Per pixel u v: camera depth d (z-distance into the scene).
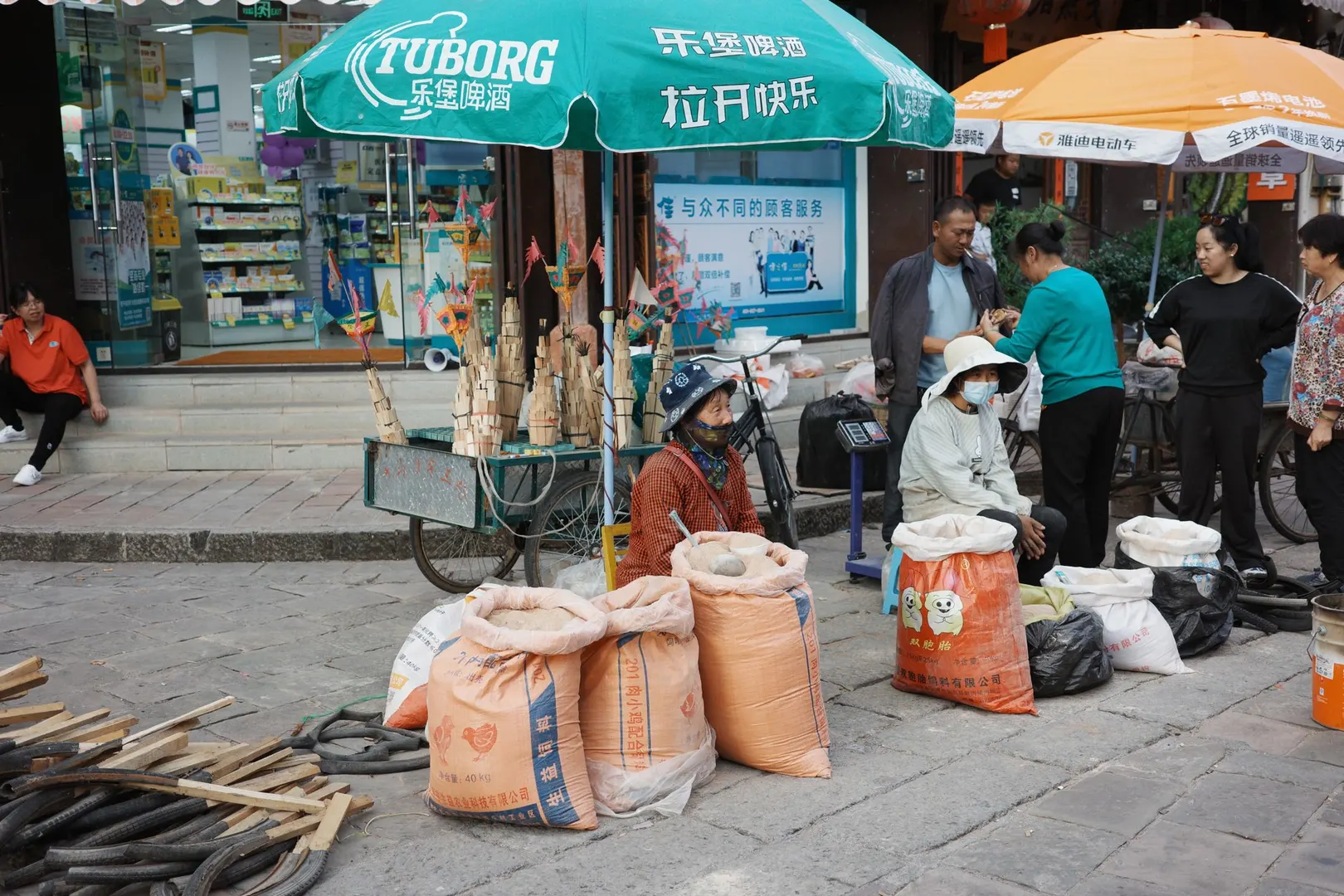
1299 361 5.95
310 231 10.35
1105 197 14.08
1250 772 4.18
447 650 3.86
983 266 6.64
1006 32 11.62
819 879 3.48
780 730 4.13
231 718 4.70
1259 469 7.45
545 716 3.69
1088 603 5.22
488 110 4.24
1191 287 6.36
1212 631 5.40
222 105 10.19
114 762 3.61
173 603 6.26
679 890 3.42
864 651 5.50
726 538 4.43
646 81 4.22
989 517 5.36
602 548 5.42
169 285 10.07
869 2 11.09
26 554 7.11
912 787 4.07
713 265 10.27
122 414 8.96
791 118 4.38
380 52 4.40
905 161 11.27
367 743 4.43
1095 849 3.65
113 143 9.58
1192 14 14.08
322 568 6.89
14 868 3.45
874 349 6.62
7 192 9.40
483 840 3.72
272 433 8.94
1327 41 14.51
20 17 9.35
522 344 6.13
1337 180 15.39
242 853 3.42
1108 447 6.05
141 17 9.80
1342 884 3.43
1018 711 4.70
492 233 9.25
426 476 5.88
